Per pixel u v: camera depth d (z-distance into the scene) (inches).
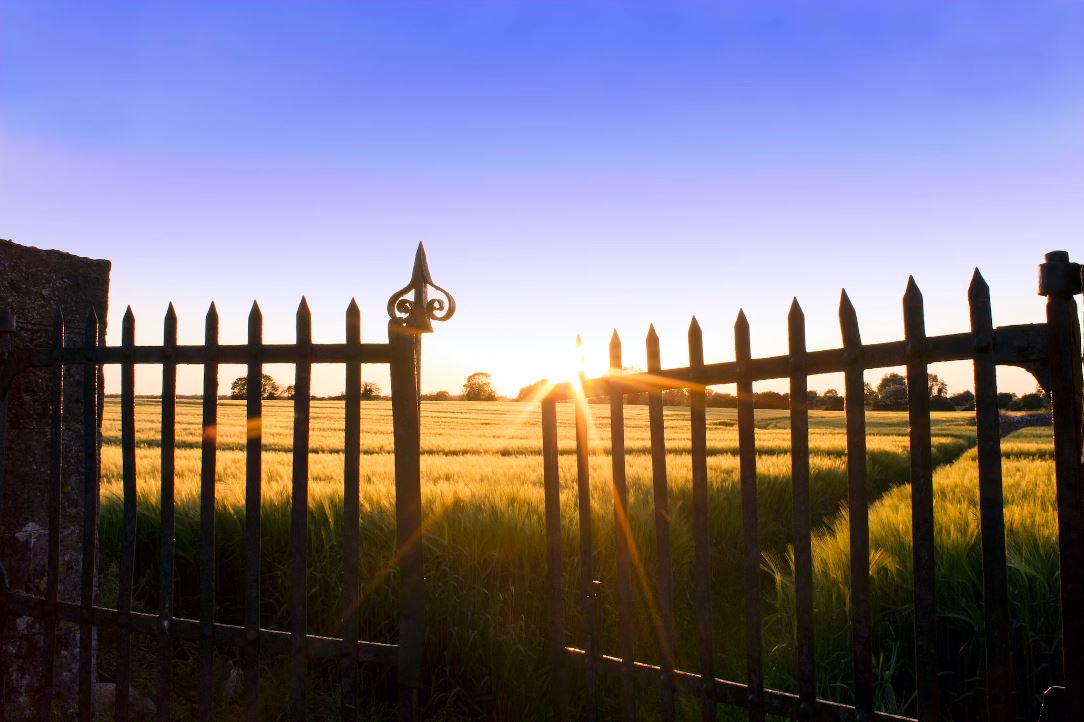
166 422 140.5
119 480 357.1
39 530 166.4
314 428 1093.1
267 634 133.5
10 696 158.6
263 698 177.2
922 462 97.9
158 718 141.6
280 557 241.4
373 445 770.2
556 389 136.3
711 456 638.5
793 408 107.4
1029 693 179.5
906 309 99.0
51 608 150.4
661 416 122.6
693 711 171.0
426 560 214.7
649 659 211.2
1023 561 194.7
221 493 281.1
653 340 123.3
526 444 830.5
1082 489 90.5
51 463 151.0
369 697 187.3
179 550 251.9
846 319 104.0
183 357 139.3
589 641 133.0
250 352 133.7
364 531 237.9
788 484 438.0
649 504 304.8
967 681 180.1
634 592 241.0
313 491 283.3
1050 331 91.0
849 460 103.6
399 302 128.6
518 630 195.0
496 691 181.8
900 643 191.5
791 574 246.4
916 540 98.1
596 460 551.5
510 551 227.1
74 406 175.0
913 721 98.7
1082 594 90.4
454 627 195.9
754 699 111.5
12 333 158.1
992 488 93.0
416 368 128.6
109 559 261.6
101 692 174.4
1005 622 92.2
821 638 188.2
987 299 94.1
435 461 496.1
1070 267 89.6
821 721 106.1
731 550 338.6
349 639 127.7
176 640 211.9
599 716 181.2
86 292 177.9
